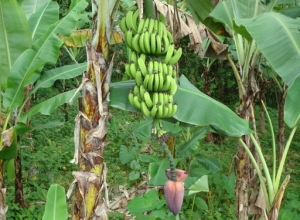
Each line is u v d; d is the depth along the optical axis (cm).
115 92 234
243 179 359
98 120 228
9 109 275
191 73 938
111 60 230
